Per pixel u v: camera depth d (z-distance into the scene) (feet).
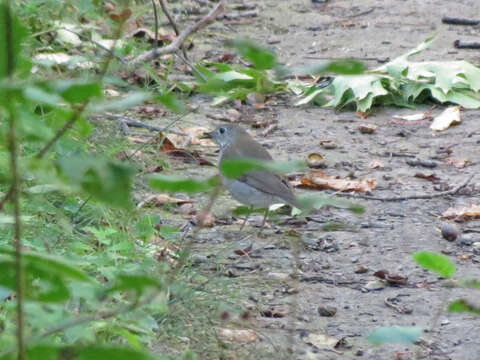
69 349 11.29
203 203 37.06
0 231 25.76
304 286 29.48
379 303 28.35
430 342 25.44
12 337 14.96
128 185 9.86
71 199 30.73
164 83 50.49
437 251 33.06
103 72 13.41
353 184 40.04
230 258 31.60
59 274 12.55
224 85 16.61
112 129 39.09
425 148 46.16
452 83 53.47
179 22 66.90
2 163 16.67
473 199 38.86
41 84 10.18
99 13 61.87
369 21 73.67
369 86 51.78
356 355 24.63
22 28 10.42
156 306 20.33
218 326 25.36
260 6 78.18
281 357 23.21
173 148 42.93
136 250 28.04
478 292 29.17
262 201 33.27
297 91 54.85
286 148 45.85
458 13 76.02
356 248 33.12
